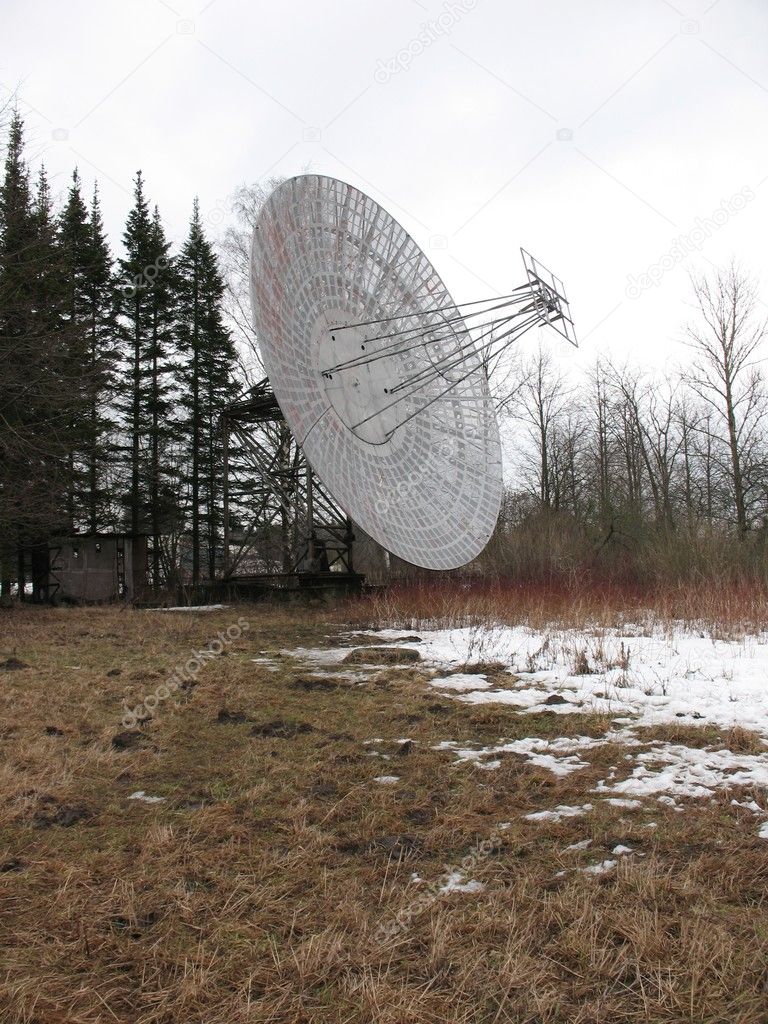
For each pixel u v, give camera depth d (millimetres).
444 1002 3041
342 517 23156
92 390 22844
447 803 5215
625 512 31078
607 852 4367
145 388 34719
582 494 41469
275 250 15648
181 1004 3061
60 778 5809
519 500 39688
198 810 5188
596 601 17781
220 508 36969
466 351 20562
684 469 39625
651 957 3279
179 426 35594
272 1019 2980
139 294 34469
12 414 20578
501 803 5207
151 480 34188
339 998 3113
